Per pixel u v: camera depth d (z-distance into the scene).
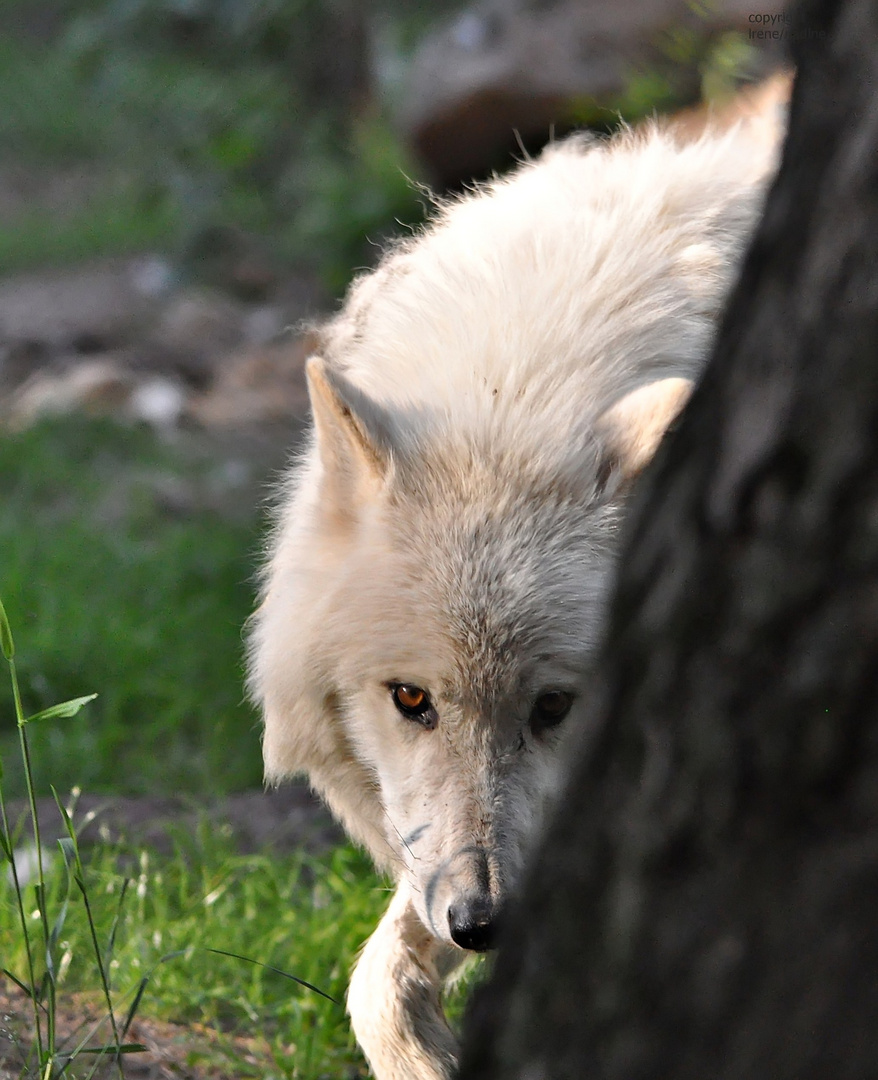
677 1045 3.15
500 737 6.04
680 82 16.33
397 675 6.14
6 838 5.23
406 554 6.14
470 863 5.72
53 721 11.30
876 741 2.87
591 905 3.36
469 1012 3.78
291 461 7.98
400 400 6.72
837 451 2.87
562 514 6.10
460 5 29.42
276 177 28.44
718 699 3.07
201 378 22.30
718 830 3.09
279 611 6.75
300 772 7.30
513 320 6.71
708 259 6.93
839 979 2.90
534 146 19.69
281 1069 6.79
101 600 13.73
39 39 47.47
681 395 6.03
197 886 8.62
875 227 2.84
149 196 31.12
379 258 9.00
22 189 35.59
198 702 12.04
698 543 3.13
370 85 28.50
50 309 24.80
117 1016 6.84
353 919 8.12
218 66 30.95
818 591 2.92
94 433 19.12
